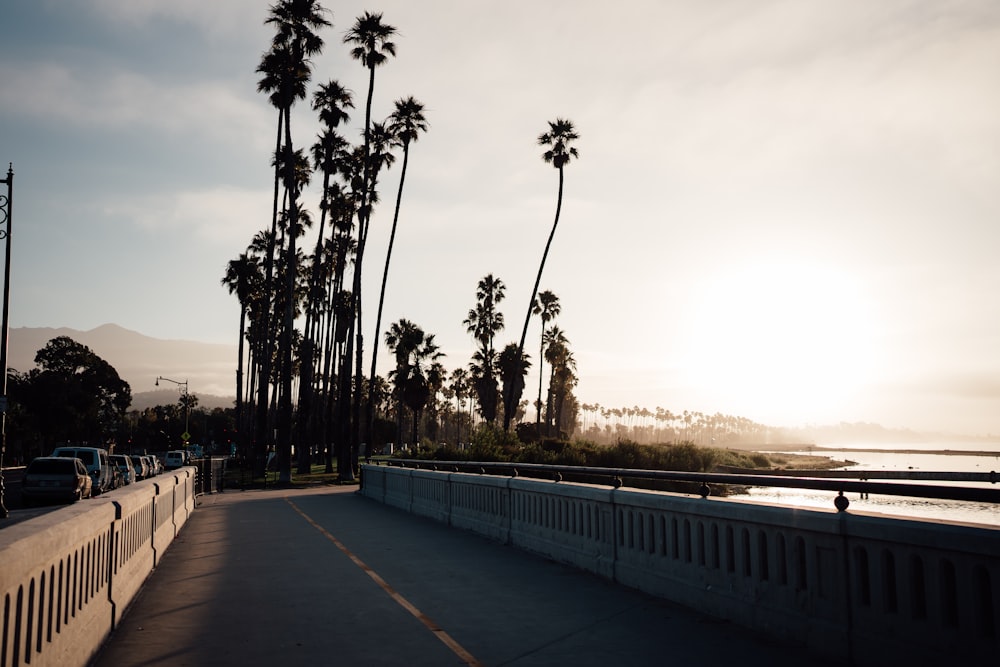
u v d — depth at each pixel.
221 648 7.40
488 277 86.12
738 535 8.35
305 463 55.75
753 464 65.75
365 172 46.47
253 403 97.06
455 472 20.27
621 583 10.84
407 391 99.06
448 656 7.12
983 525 5.81
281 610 9.20
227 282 76.94
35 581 5.02
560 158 54.62
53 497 28.61
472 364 95.62
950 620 5.87
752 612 8.00
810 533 7.25
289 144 42.44
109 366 125.38
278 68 42.41
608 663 6.83
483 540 16.30
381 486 28.53
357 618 8.75
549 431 98.81
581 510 12.45
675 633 7.90
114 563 8.34
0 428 23.62
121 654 7.16
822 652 7.00
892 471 8.44
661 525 9.95
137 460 51.66
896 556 6.31
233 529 18.69
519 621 8.56
